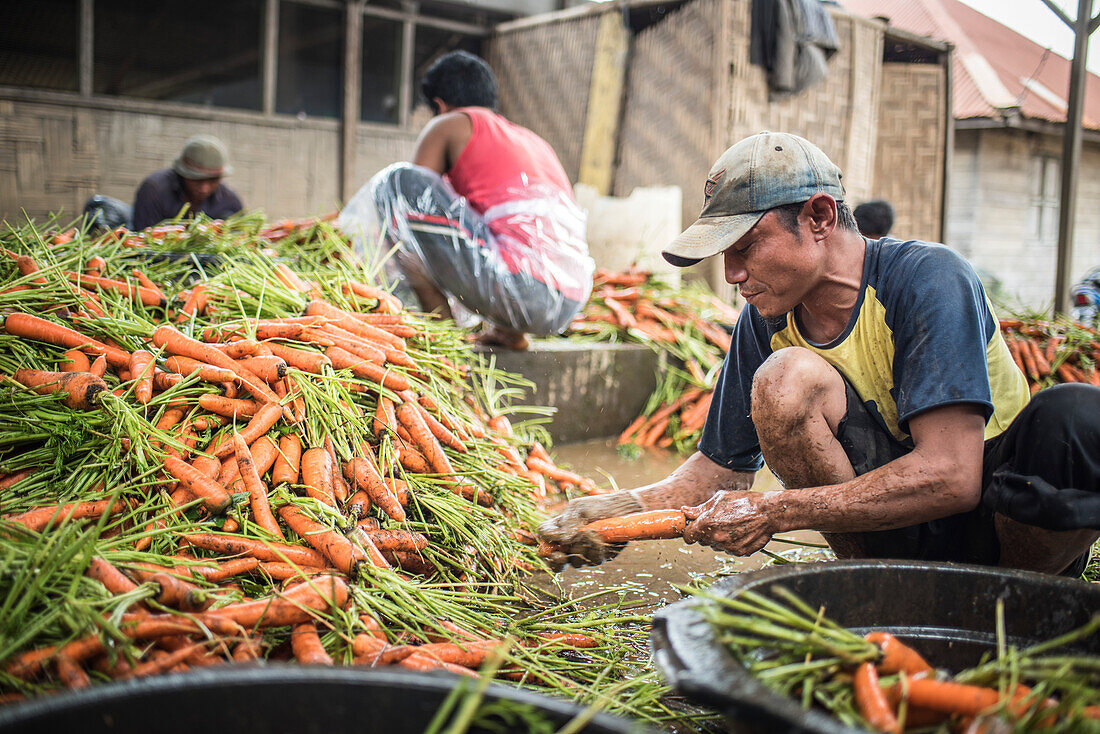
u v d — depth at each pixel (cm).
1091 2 525
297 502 209
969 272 192
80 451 213
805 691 126
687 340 502
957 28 1616
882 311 197
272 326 260
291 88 775
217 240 379
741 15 664
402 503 240
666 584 267
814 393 200
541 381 438
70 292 266
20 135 649
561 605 218
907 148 834
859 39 743
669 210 659
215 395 230
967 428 182
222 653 157
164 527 197
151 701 104
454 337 338
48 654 140
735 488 236
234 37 736
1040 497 179
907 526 193
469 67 419
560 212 415
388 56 823
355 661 169
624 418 484
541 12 891
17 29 645
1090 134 1400
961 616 161
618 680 194
